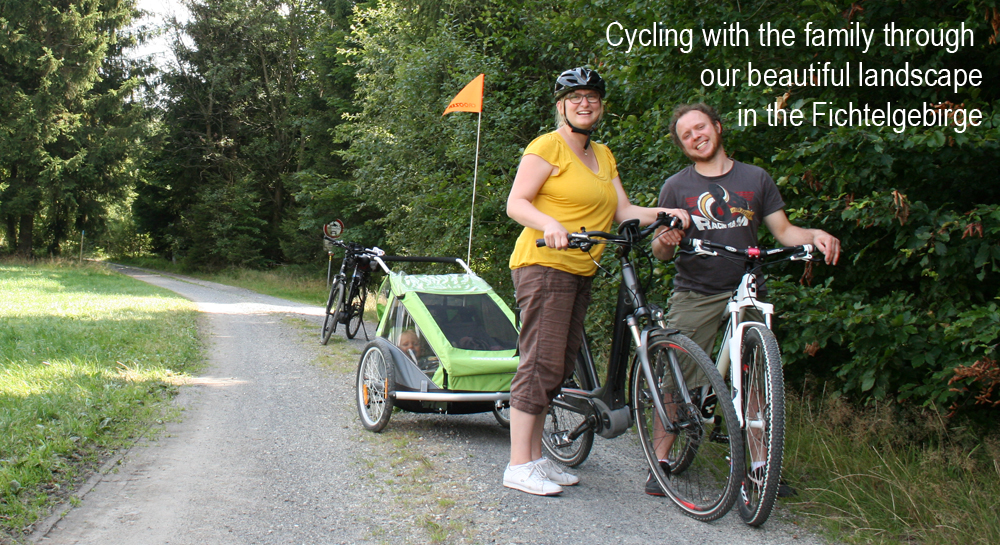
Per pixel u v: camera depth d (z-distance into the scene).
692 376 3.35
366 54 18.88
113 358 7.66
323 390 6.64
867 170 4.23
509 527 3.25
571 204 3.51
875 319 4.13
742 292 3.44
